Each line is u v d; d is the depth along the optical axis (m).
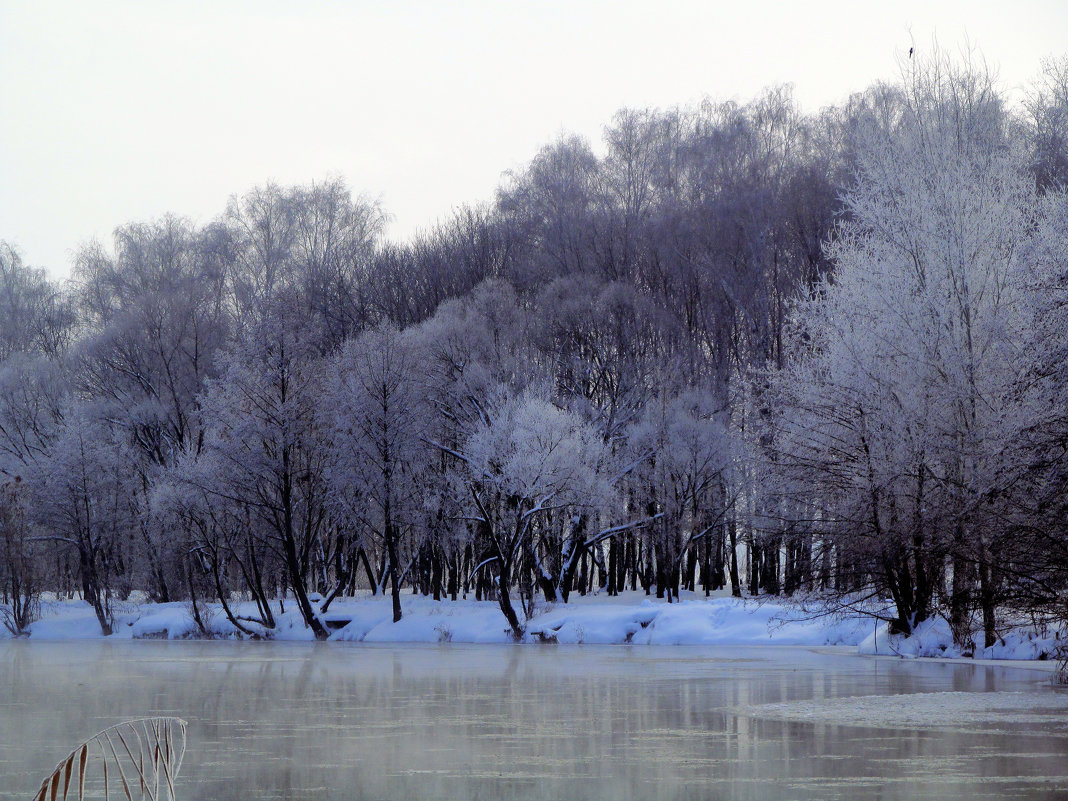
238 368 59.22
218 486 58.50
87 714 26.45
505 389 59.62
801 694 28.05
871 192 41.25
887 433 37.56
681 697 28.16
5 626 66.69
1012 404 34.97
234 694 30.66
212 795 16.08
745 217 65.69
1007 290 37.38
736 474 59.94
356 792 16.17
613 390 65.06
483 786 16.47
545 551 65.31
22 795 16.41
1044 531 31.59
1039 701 25.62
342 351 63.97
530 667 39.12
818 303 41.66
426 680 34.28
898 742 19.94
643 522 62.28
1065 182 44.91
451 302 65.75
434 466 62.34
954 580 37.47
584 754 19.23
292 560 60.34
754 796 15.40
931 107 40.47
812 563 41.38
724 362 66.50
